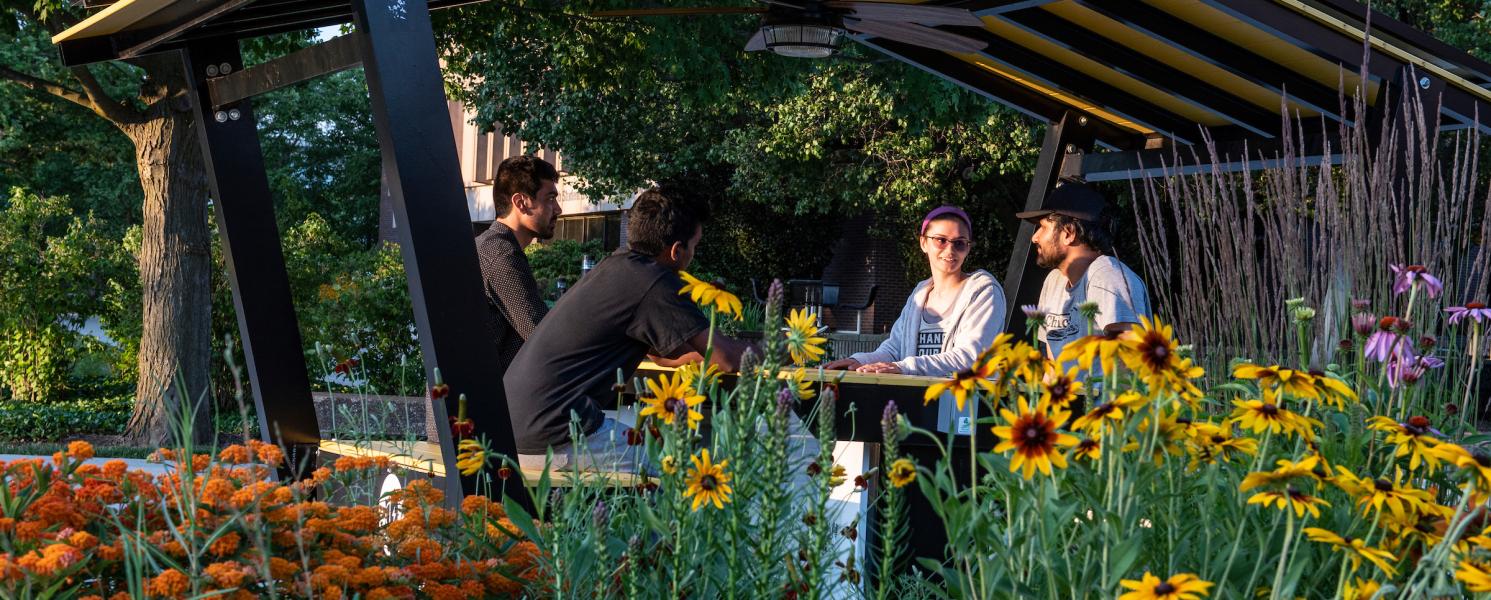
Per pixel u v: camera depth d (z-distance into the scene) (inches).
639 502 89.4
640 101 799.7
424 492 97.1
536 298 161.3
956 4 194.1
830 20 202.8
